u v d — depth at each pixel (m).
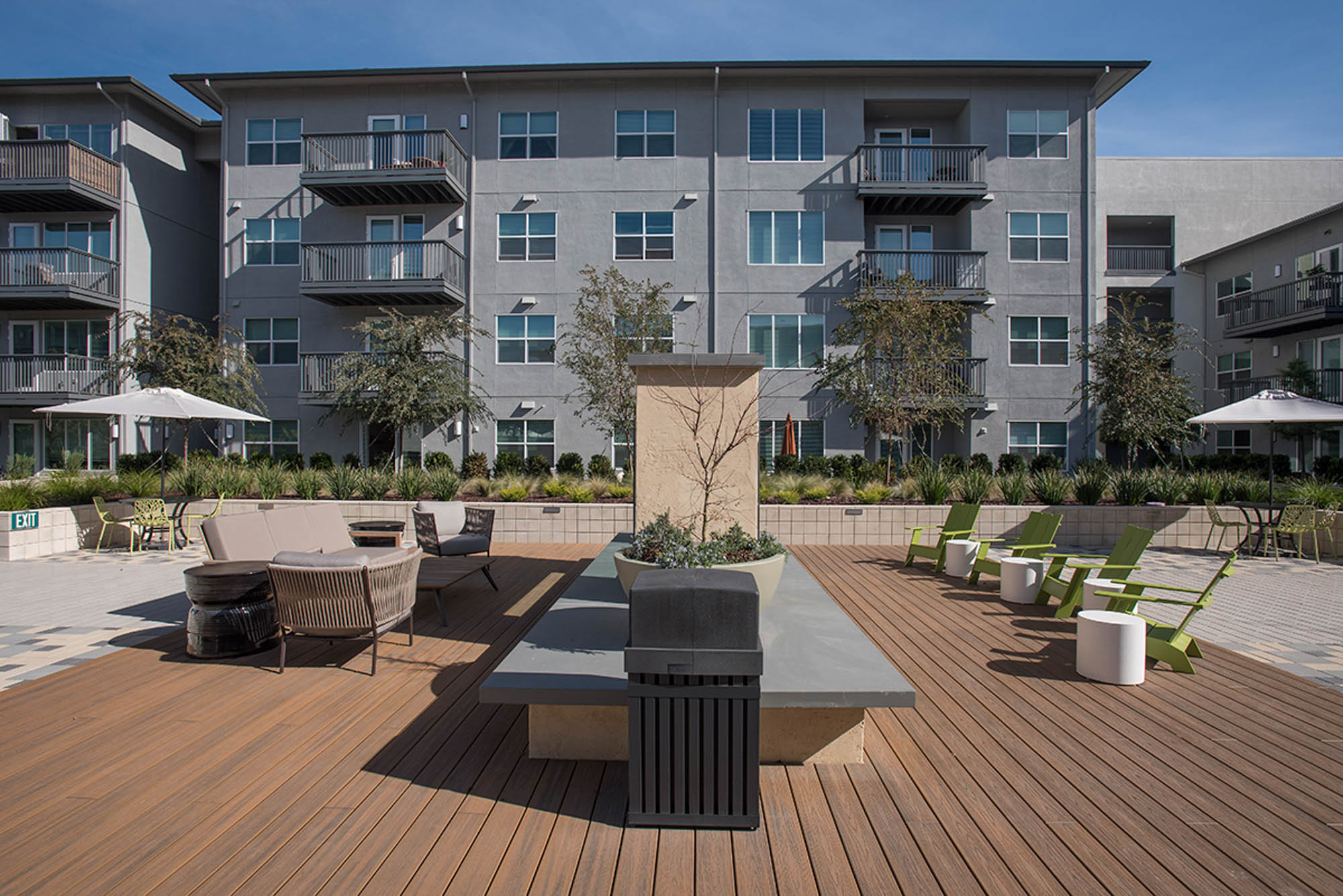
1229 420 9.84
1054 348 18.55
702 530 5.11
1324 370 18.19
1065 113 18.61
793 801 3.02
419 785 3.13
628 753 2.98
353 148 18.50
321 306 18.88
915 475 13.24
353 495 11.84
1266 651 5.39
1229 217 22.53
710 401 5.81
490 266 18.61
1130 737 3.69
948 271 18.34
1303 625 6.23
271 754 3.42
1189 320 22.39
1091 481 11.61
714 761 2.78
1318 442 18.94
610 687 3.23
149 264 19.67
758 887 2.43
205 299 21.59
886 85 18.56
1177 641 4.91
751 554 4.65
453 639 5.46
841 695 3.15
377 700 4.15
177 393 10.02
